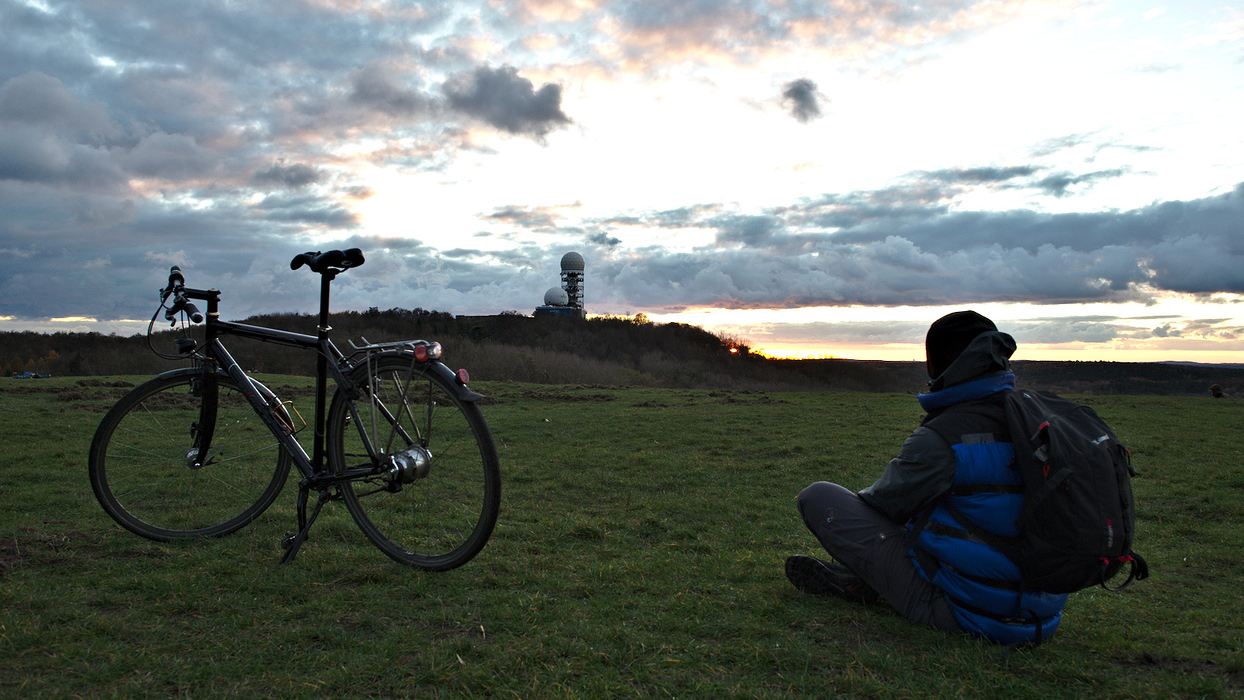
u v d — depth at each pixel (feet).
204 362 10.51
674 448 23.89
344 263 9.48
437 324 191.93
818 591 8.23
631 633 6.89
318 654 6.25
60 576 8.33
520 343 183.32
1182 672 6.40
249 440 11.00
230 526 10.51
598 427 29.91
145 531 10.16
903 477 6.76
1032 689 5.79
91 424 25.91
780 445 24.64
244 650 6.31
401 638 6.64
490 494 8.55
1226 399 51.34
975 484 6.48
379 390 9.18
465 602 7.84
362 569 8.86
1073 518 5.84
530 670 5.97
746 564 9.91
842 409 40.37
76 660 6.01
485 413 35.73
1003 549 6.37
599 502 14.93
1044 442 5.97
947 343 7.00
